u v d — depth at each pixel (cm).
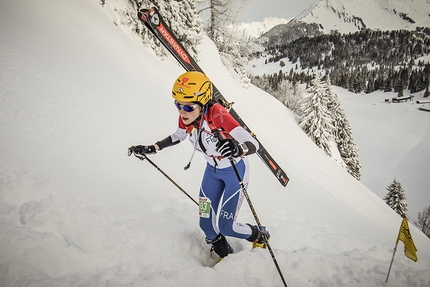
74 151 345
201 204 248
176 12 1552
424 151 7081
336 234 363
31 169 274
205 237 269
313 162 1528
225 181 243
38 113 393
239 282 215
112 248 214
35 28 755
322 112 2820
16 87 433
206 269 215
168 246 243
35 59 576
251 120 1706
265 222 357
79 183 284
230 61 2298
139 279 194
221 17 2305
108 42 1081
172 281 199
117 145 417
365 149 7881
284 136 1900
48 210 214
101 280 185
